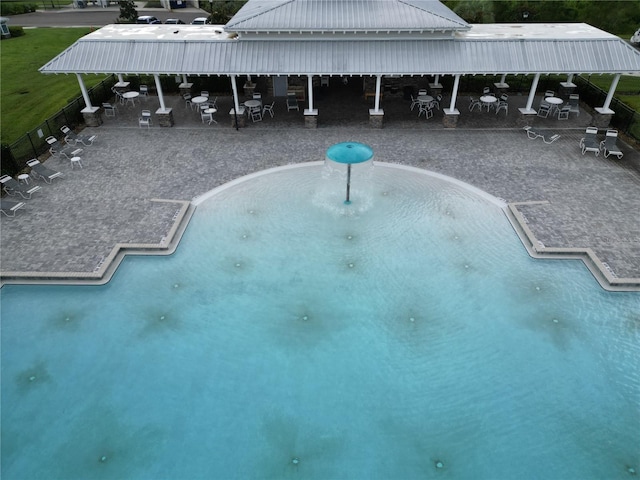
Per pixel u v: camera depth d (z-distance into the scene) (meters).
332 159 17.88
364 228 17.80
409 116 27.34
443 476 10.22
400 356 12.95
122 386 12.30
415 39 24.62
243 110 25.92
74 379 12.50
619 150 22.86
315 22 24.36
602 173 21.14
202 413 11.62
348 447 10.81
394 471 10.31
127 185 20.75
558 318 14.04
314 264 16.16
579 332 13.58
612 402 11.70
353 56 24.30
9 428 11.33
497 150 23.33
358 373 12.52
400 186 20.36
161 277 15.81
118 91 30.31
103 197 19.92
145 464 10.56
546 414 11.43
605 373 12.41
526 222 17.89
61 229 17.89
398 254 16.53
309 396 11.97
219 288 15.30
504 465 10.41
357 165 21.45
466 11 49.59
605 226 17.62
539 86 30.28
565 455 10.59
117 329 13.94
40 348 13.35
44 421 11.48
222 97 30.59
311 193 19.92
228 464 10.54
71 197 19.92
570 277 15.54
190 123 26.83
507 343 13.28
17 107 31.72
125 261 16.52
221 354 13.12
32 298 15.02
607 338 13.39
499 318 14.07
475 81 30.44
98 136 25.36
